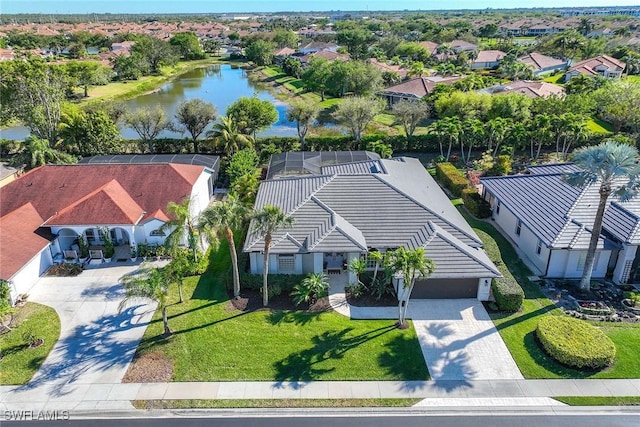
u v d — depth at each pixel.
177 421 20.62
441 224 31.66
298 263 31.11
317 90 96.56
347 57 124.44
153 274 25.44
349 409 21.25
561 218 32.19
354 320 27.31
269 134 68.69
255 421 20.62
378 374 23.20
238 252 34.09
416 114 57.31
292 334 26.05
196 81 125.38
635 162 26.94
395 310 28.27
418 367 23.66
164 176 39.03
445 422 20.55
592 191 33.62
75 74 95.25
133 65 121.56
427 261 25.11
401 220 31.97
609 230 31.06
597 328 25.78
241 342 25.42
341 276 31.69
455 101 64.31
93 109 59.16
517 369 23.62
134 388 22.39
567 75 98.94
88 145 54.59
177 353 24.64
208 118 57.41
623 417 20.84
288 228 31.19
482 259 29.09
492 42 166.00
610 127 64.62
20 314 27.94
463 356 24.45
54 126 56.88
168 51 142.38
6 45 165.62
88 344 25.36
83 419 20.69
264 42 152.50
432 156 56.97
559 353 23.75
